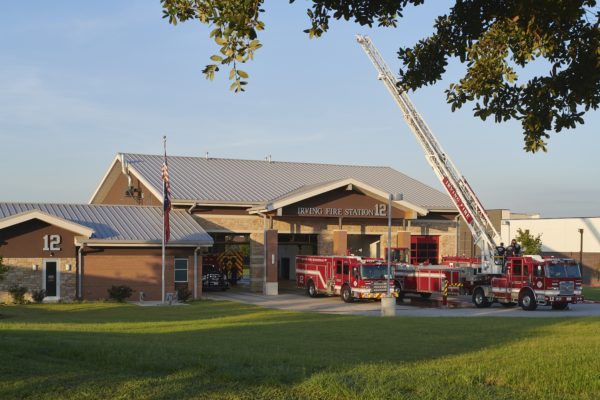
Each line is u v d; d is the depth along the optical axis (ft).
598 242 184.03
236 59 30.50
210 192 151.23
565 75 33.12
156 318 93.09
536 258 114.83
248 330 69.26
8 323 78.54
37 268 118.93
